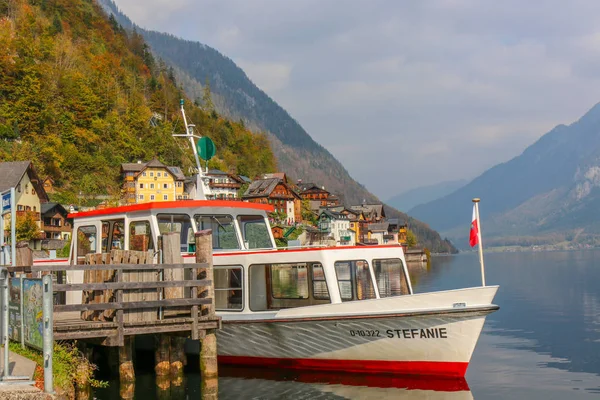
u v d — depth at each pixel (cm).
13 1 16400
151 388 1572
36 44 14462
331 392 1559
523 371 1953
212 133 19075
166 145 14862
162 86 19988
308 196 17312
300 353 1723
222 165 16738
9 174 7600
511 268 10894
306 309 1677
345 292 1711
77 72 14325
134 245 1828
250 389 1588
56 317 1598
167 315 1516
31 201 7956
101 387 1573
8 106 11819
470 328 1541
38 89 12375
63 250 7150
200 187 2116
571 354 2253
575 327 2980
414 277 7900
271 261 1766
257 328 1744
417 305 1591
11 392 933
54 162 11256
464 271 9762
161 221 1794
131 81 17412
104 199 11300
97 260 1529
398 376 1653
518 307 3972
